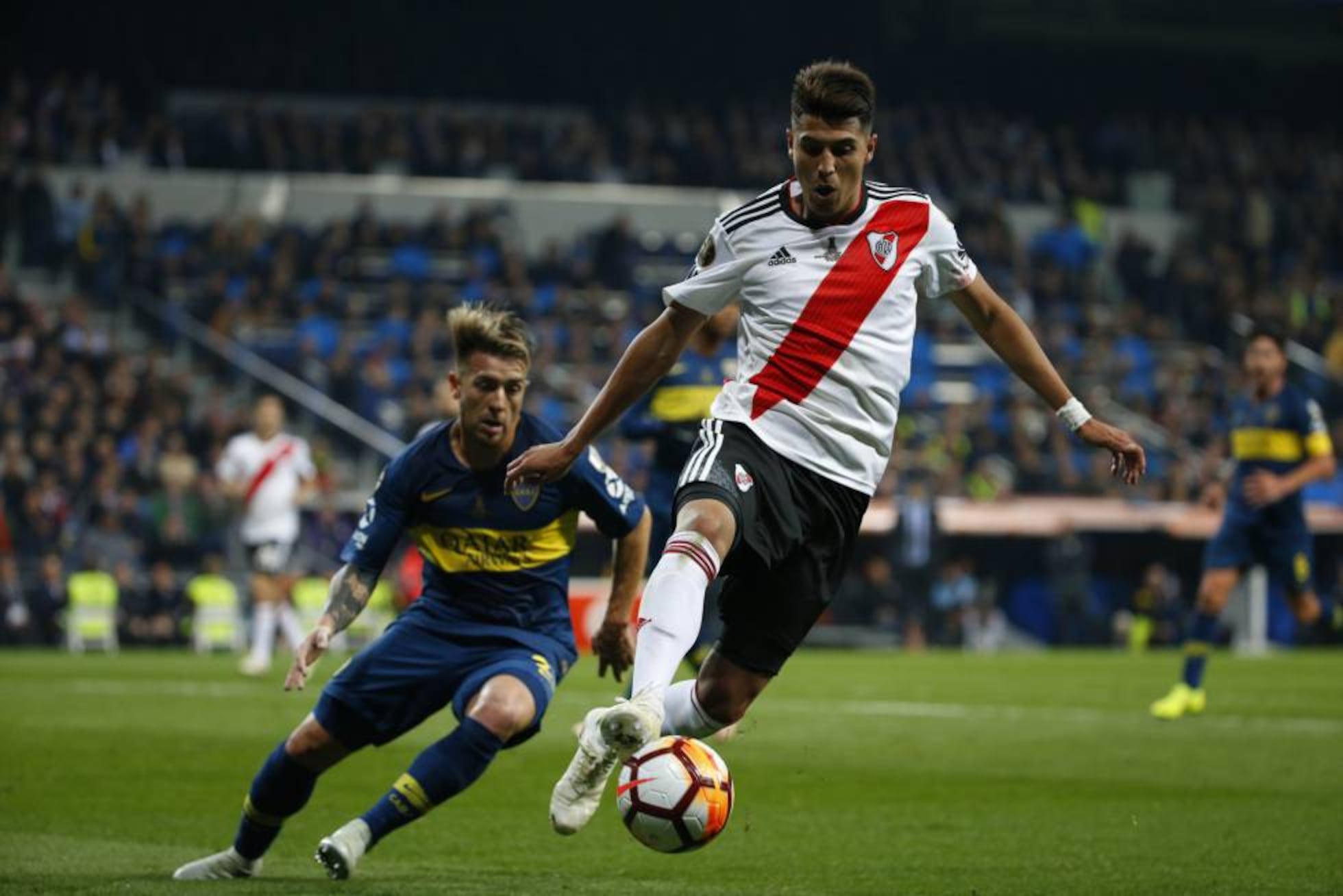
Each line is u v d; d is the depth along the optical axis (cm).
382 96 14275
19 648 8362
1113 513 9856
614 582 2180
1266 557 4616
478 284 11869
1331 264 14488
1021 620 9950
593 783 1866
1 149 12319
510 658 2067
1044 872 2225
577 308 11906
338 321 11338
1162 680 6106
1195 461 10812
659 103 14400
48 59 13425
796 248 1925
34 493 8700
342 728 2058
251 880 2086
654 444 3728
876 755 3625
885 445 1964
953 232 1972
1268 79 16288
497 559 2102
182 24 13812
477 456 2089
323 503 8888
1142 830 2606
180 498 8894
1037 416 11262
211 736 3834
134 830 2553
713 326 3650
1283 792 3062
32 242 11550
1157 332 12750
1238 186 14962
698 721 2031
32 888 1981
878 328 1933
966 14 15688
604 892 2033
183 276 11369
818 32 15100
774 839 2520
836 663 7256
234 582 8700
